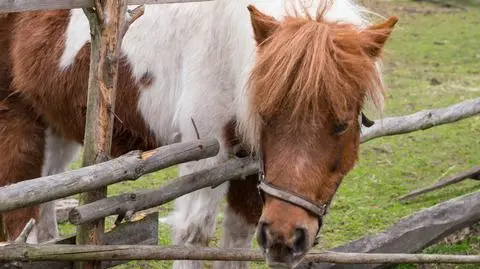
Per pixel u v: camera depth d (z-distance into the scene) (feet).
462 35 63.87
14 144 22.95
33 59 22.12
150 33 20.06
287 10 17.19
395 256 19.02
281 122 15.28
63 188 15.61
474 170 32.27
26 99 22.82
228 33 18.45
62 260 16.40
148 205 17.76
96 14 16.11
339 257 18.26
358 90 15.64
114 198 17.12
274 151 15.34
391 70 52.75
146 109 20.35
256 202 20.59
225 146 19.16
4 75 22.97
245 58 17.93
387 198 31.89
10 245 15.93
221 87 18.81
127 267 25.29
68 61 21.27
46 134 23.88
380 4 71.26
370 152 37.50
